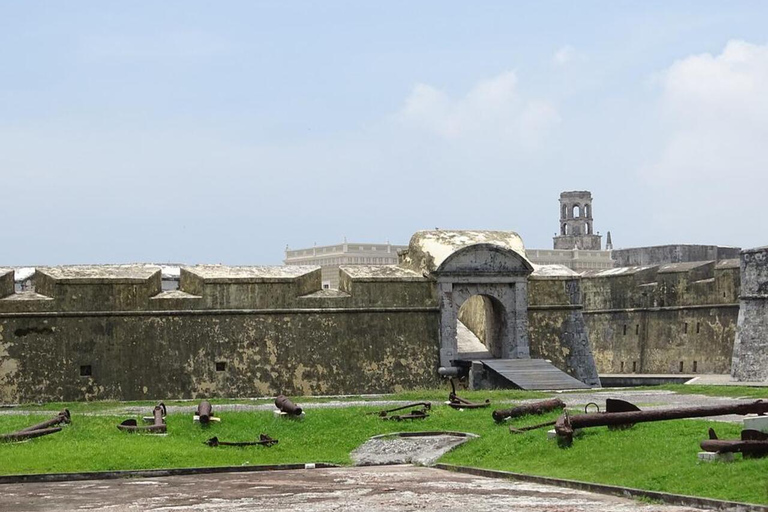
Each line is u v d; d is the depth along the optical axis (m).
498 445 35.03
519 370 59.38
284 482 31.50
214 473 34.19
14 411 48.81
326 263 99.44
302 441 39.25
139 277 58.31
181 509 26.75
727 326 75.38
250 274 60.28
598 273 87.81
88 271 59.09
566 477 29.64
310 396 58.38
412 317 61.97
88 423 40.78
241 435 39.59
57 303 56.94
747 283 65.56
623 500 26.44
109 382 57.00
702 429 31.91
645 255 112.81
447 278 62.31
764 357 63.88
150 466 34.59
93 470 33.59
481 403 44.16
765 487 24.94
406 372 61.34
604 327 85.56
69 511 26.77
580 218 162.75
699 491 25.80
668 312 80.25
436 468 34.31
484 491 28.56
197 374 58.19
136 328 57.69
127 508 27.06
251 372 58.91
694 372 77.75
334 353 60.34
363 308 61.12
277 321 59.69
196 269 60.72
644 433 32.25
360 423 41.00
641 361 82.25
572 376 65.31
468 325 71.81
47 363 56.44
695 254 110.44
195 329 58.50
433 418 41.16
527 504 26.19
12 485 31.78
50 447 36.50
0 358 55.97
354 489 29.59
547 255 115.56
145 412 46.03
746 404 32.25
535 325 65.12
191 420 41.44
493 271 63.25
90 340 57.06
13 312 56.34
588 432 33.66
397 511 25.75
